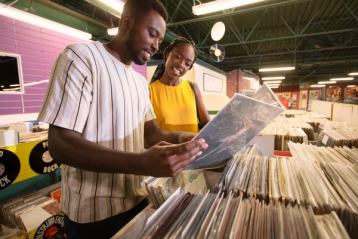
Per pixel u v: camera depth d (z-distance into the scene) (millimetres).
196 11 3111
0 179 1687
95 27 5105
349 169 745
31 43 4266
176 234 429
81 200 735
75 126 618
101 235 773
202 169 941
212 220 461
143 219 500
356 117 2859
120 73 796
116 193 790
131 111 831
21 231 1617
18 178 1810
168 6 4871
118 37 815
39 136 2289
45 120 592
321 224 450
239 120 628
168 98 1474
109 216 778
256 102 579
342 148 1078
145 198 927
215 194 601
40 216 1727
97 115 717
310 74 13984
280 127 2029
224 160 903
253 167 792
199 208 518
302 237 415
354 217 505
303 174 714
